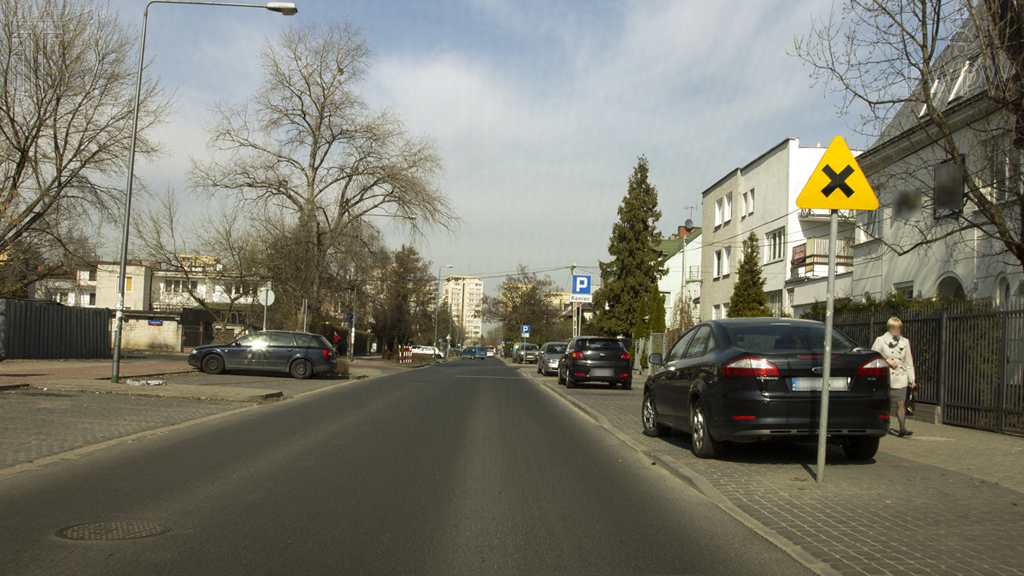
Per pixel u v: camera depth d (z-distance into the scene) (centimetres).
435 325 7038
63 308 2658
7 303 2361
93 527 516
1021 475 728
